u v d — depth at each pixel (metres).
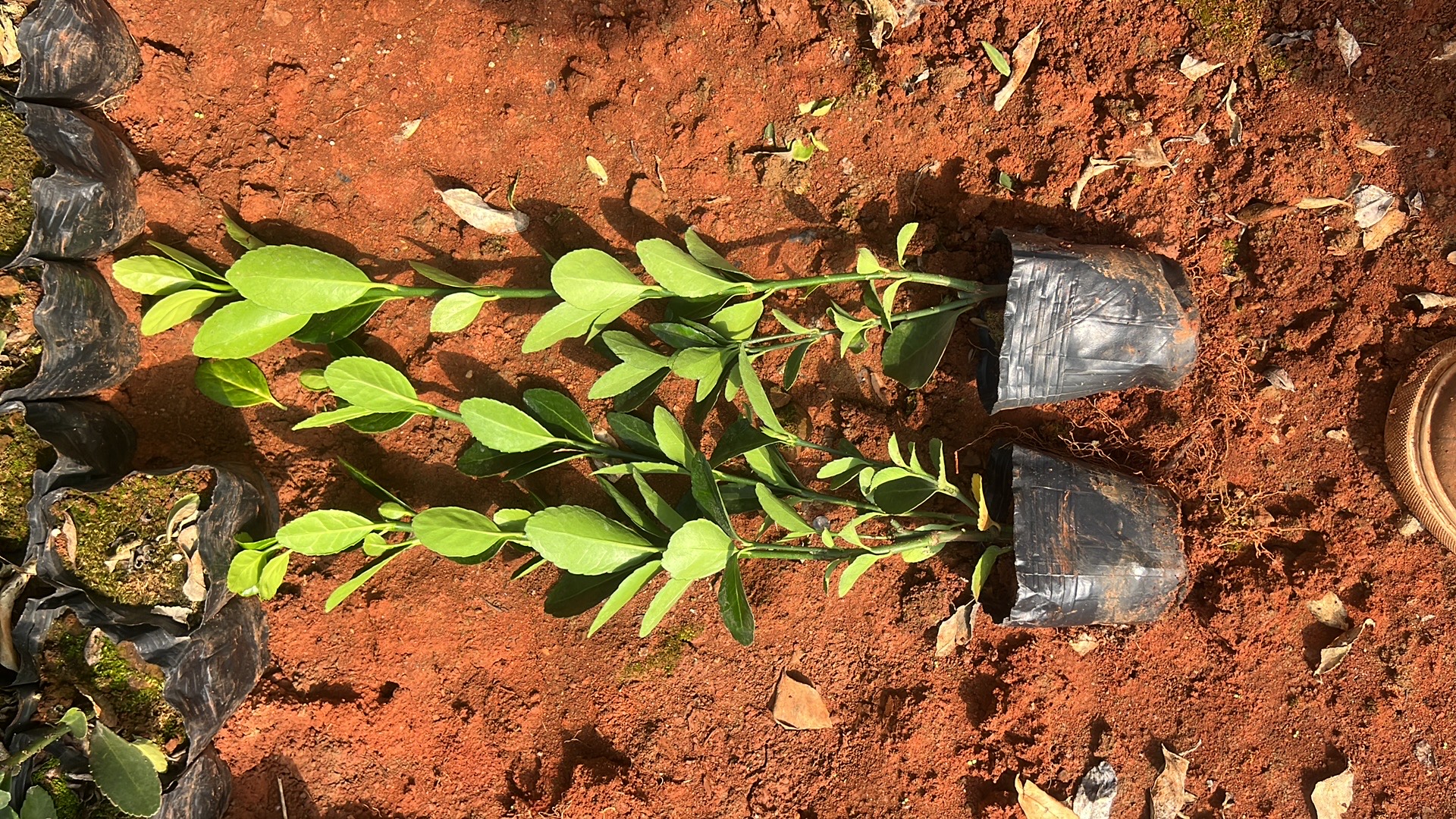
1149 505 0.60
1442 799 0.62
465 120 0.63
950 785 0.63
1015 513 0.59
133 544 0.60
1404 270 0.62
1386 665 0.63
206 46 0.62
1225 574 0.63
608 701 0.63
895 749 0.63
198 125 0.62
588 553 0.54
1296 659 0.63
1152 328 0.59
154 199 0.61
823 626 0.64
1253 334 0.63
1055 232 0.63
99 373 0.61
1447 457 0.60
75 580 0.60
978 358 0.63
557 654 0.64
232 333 0.55
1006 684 0.63
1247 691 0.63
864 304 0.64
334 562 0.63
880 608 0.64
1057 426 0.64
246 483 0.61
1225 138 0.62
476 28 0.62
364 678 0.63
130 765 0.58
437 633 0.63
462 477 0.64
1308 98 0.62
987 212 0.63
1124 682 0.63
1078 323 0.59
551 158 0.64
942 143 0.63
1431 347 0.61
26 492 0.60
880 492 0.58
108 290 0.61
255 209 0.62
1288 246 0.62
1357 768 0.63
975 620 0.64
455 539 0.56
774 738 0.64
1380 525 0.62
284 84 0.62
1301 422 0.63
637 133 0.63
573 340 0.64
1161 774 0.63
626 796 0.62
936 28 0.63
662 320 0.64
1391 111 0.61
